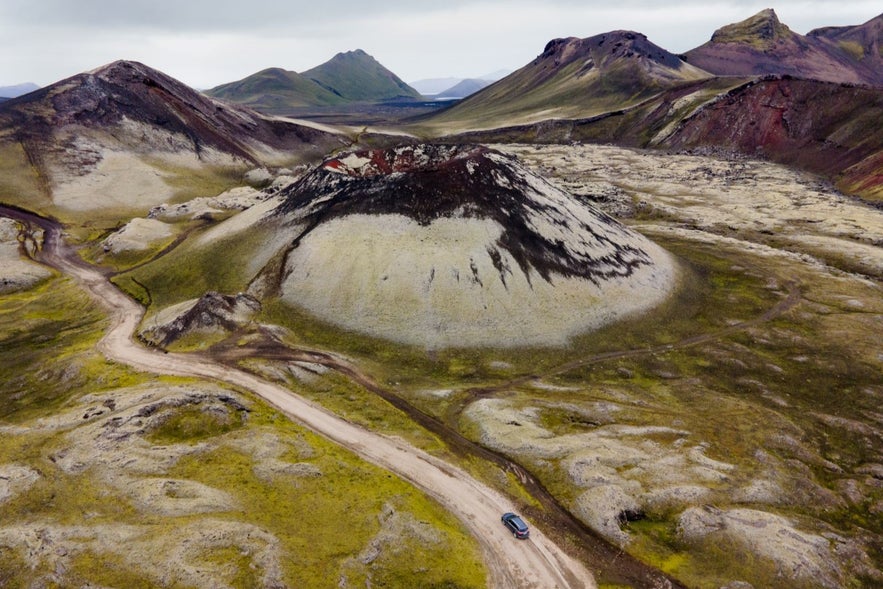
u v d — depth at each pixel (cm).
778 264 11912
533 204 10394
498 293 8875
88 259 12606
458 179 10138
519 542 4603
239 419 6109
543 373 7762
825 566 4372
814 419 6706
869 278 11244
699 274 11256
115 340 8406
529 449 5803
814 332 8888
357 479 5169
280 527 4381
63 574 3744
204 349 7894
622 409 6638
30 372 7588
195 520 4294
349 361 7744
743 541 4528
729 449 5956
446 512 4916
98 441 5281
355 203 10238
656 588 4216
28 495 4541
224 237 11294
